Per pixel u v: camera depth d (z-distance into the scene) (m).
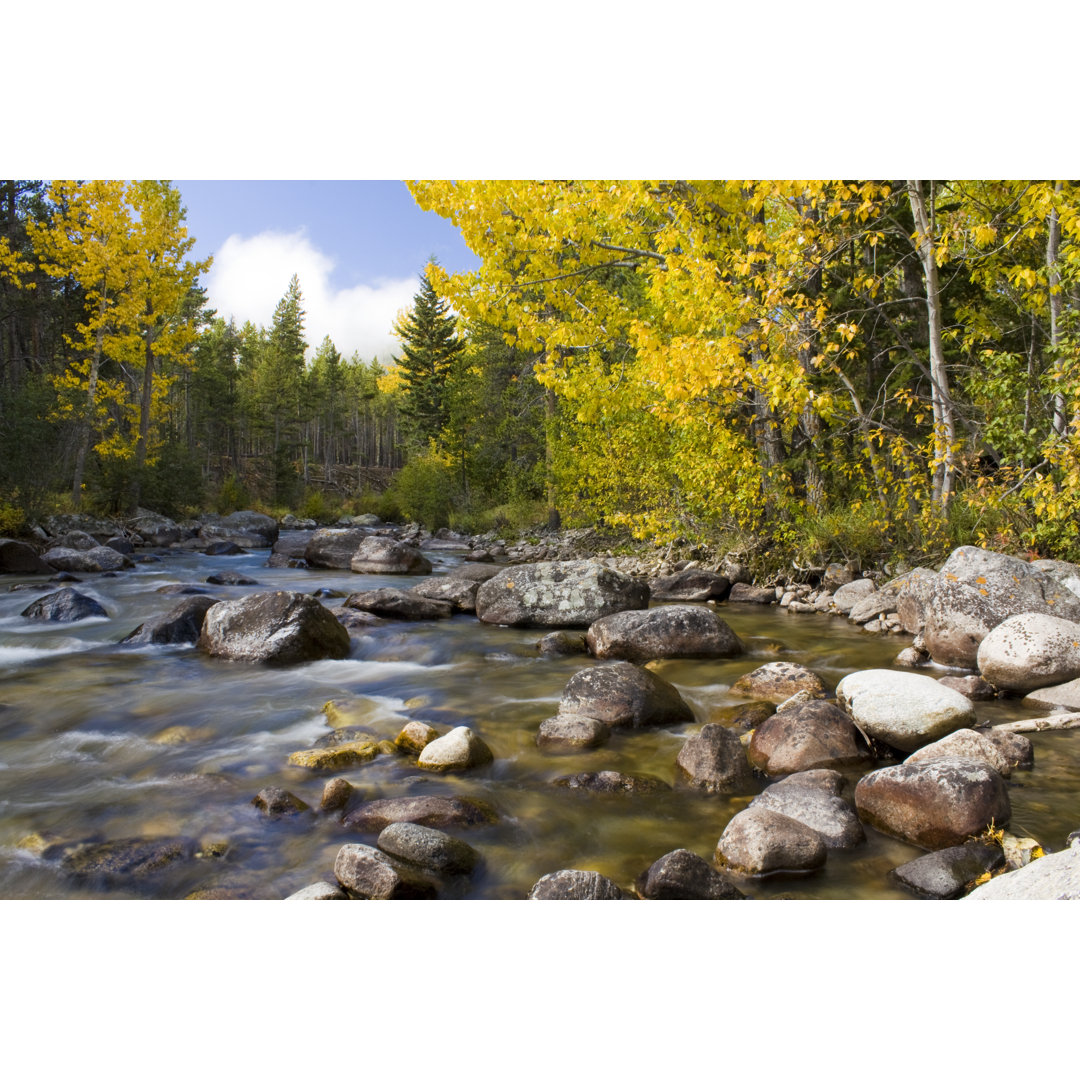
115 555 15.11
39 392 20.42
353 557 15.34
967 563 6.89
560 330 12.49
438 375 40.78
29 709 5.57
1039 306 11.30
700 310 10.02
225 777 4.32
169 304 24.17
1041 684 5.59
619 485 14.46
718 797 4.09
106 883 3.21
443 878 3.23
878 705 4.58
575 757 4.65
